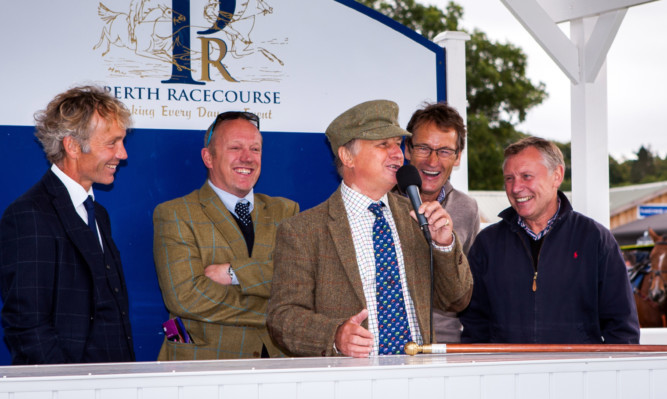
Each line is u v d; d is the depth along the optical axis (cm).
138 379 162
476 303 341
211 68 373
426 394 173
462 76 416
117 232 357
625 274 316
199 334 318
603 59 426
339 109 394
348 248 249
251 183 347
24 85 348
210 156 348
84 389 160
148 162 362
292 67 386
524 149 326
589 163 434
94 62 357
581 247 319
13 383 157
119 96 359
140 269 360
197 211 331
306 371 168
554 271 320
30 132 348
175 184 366
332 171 391
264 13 382
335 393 170
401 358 194
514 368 177
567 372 180
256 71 380
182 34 369
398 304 250
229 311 313
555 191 326
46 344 248
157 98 365
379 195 261
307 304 247
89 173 284
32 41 350
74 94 286
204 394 164
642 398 184
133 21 362
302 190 386
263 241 341
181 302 310
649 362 184
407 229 261
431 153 361
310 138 388
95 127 281
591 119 434
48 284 254
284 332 234
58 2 353
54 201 268
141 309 358
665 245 912
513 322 323
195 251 321
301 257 250
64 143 279
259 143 350
